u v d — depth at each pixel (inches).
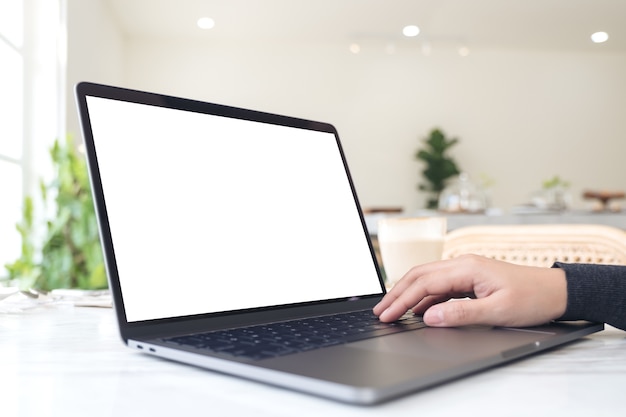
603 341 21.7
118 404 13.7
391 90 266.7
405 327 21.4
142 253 21.1
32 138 133.1
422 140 266.8
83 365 17.9
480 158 270.1
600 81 276.7
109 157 21.6
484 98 271.0
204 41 255.6
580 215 119.5
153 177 22.6
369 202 264.7
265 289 24.4
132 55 250.7
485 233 55.5
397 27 237.6
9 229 117.9
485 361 16.1
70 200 90.2
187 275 22.0
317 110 262.7
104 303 35.3
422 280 22.4
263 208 26.0
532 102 273.0
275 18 227.9
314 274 26.9
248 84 258.2
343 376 14.0
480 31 242.7
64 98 137.6
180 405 13.6
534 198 174.1
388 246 39.3
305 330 20.8
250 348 17.4
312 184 29.1
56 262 89.0
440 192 262.8
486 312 20.9
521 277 21.7
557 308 21.4
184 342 18.6
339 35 248.7
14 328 26.0
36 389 15.1
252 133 27.0
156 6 213.5
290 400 13.8
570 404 13.5
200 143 24.7
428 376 14.3
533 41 257.0
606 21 231.0
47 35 136.4
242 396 14.2
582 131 275.3
